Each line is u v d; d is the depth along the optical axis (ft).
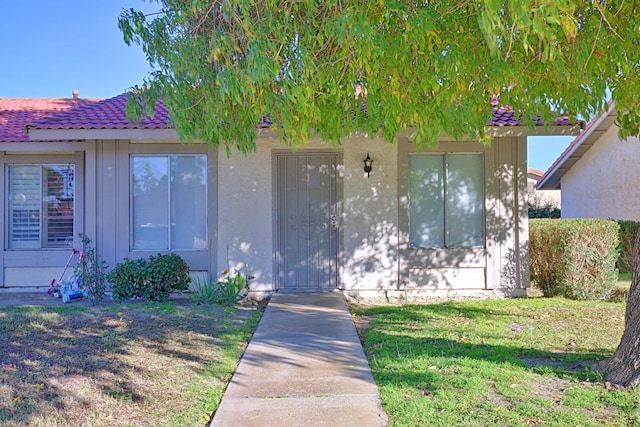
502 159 30.94
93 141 30.76
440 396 13.99
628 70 18.86
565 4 10.80
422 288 30.81
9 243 33.94
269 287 30.76
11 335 20.81
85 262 28.17
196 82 16.62
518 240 30.89
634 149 48.29
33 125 28.45
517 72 17.19
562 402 13.35
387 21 15.35
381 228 30.81
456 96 16.39
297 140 16.70
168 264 28.81
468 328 22.20
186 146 31.04
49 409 13.44
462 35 15.84
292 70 14.74
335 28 13.62
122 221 30.81
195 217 31.30
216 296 28.53
